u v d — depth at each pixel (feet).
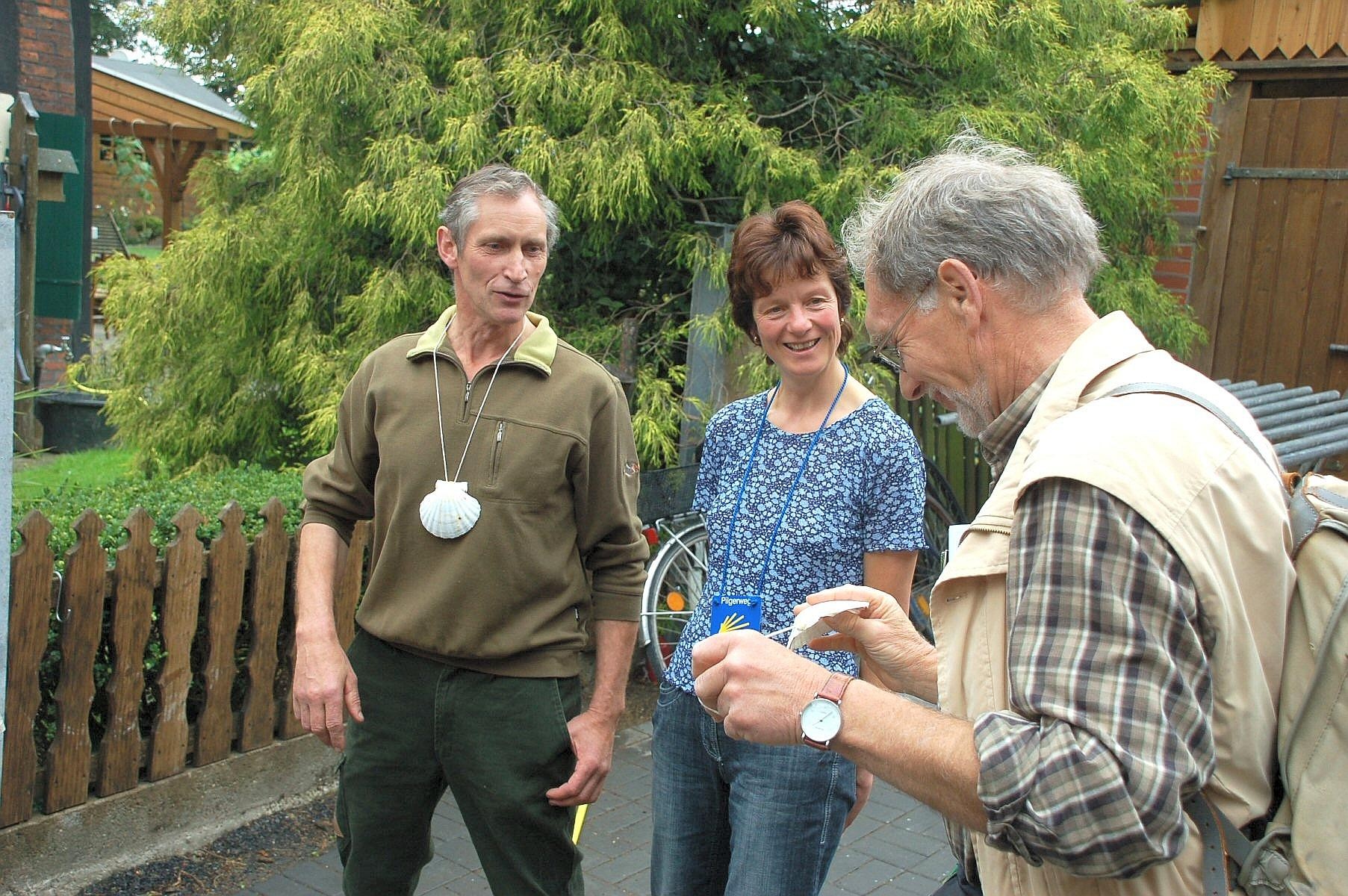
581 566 8.24
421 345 8.05
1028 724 3.83
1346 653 4.02
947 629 4.47
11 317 7.88
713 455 8.32
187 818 11.17
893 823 12.38
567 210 15.74
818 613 5.36
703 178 16.34
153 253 53.42
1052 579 3.86
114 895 10.24
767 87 17.66
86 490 12.73
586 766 7.89
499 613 7.72
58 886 10.16
